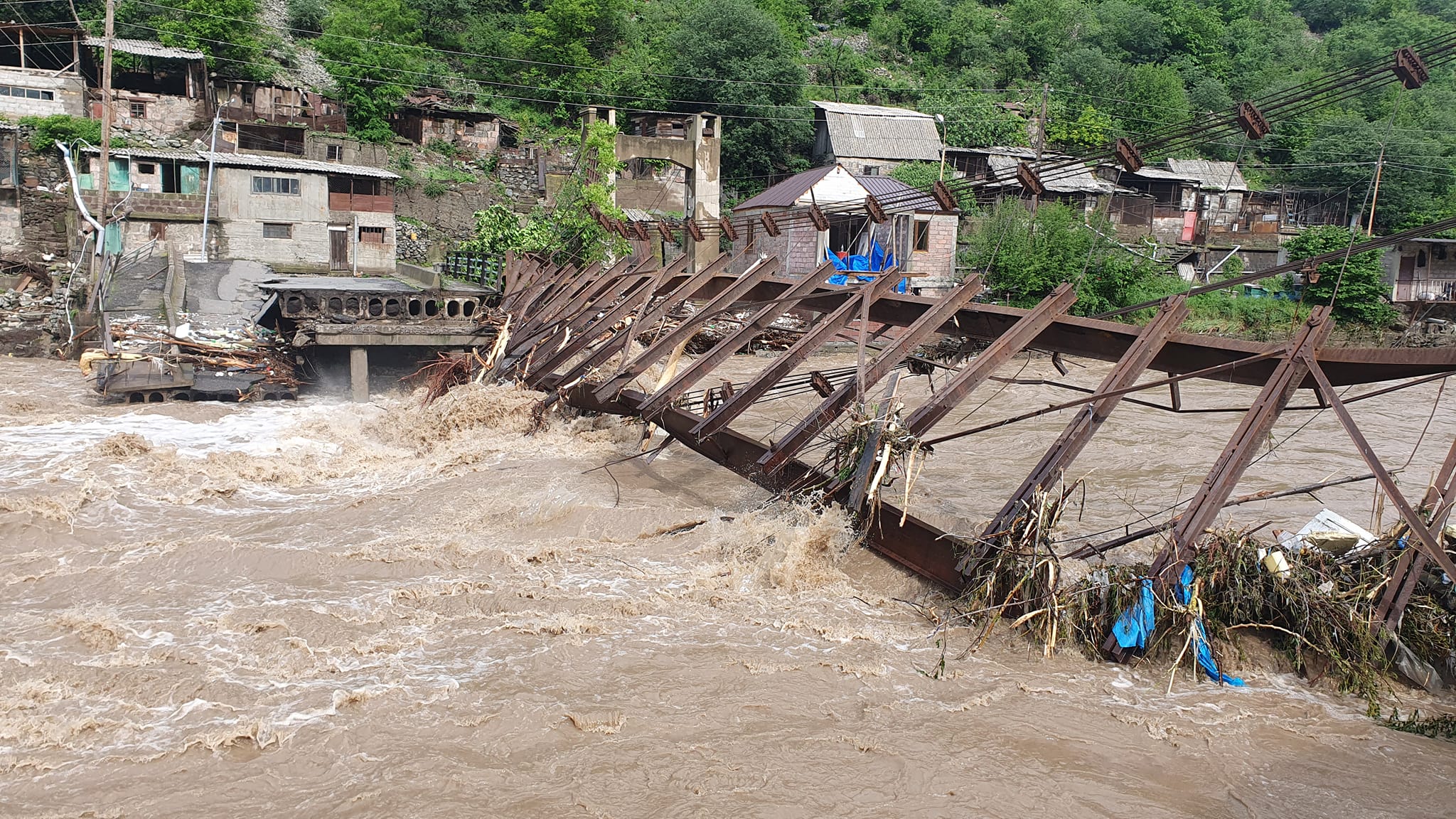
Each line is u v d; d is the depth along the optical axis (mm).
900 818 6219
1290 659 8602
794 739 7148
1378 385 27906
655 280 18484
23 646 8469
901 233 34781
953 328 12438
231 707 7438
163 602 9547
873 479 10703
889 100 57406
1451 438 19484
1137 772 6871
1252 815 6391
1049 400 23562
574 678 8039
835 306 13945
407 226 38750
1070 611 8883
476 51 50656
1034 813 6328
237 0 41250
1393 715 7766
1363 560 9156
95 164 31250
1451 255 45438
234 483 13680
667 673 8156
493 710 7410
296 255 33875
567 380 16812
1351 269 40438
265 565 10484
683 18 55938
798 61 55156
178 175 32031
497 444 16109
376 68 44062
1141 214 47906
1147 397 25031
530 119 47906
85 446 15906
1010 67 62156
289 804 6246
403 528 11945
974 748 7102
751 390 12359
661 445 14133
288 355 24125
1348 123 49969
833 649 8766
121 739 7008
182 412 19281
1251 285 45250
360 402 21984
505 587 10008
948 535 9828
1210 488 8789
